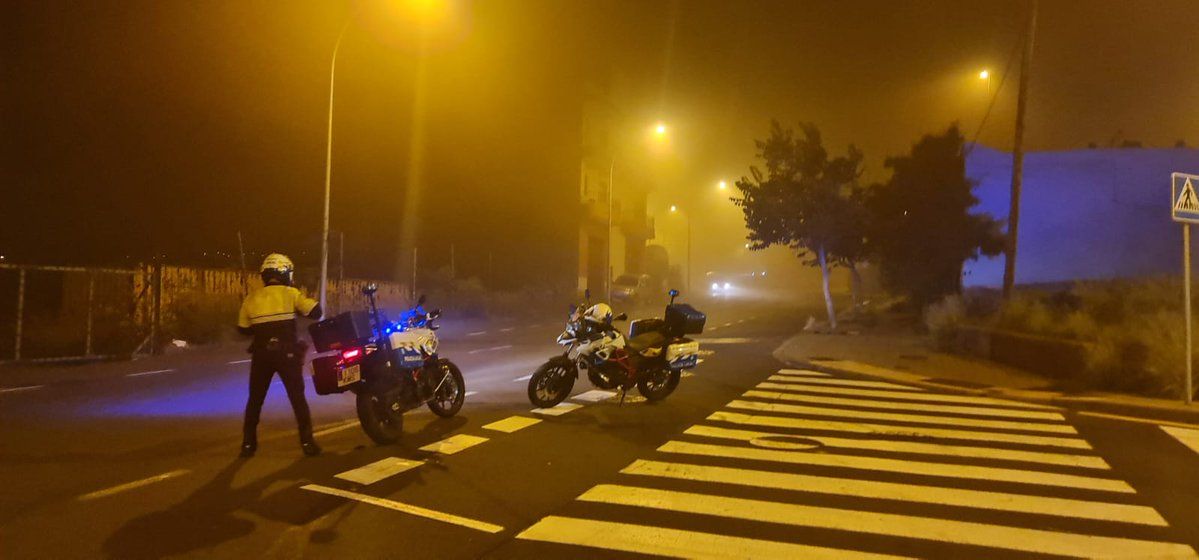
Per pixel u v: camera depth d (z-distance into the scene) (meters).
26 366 16.27
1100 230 24.78
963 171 28.39
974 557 5.19
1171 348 11.89
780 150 25.44
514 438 8.75
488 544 5.38
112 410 10.69
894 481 7.04
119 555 5.06
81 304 18.91
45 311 19.36
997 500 6.49
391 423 8.44
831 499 6.47
